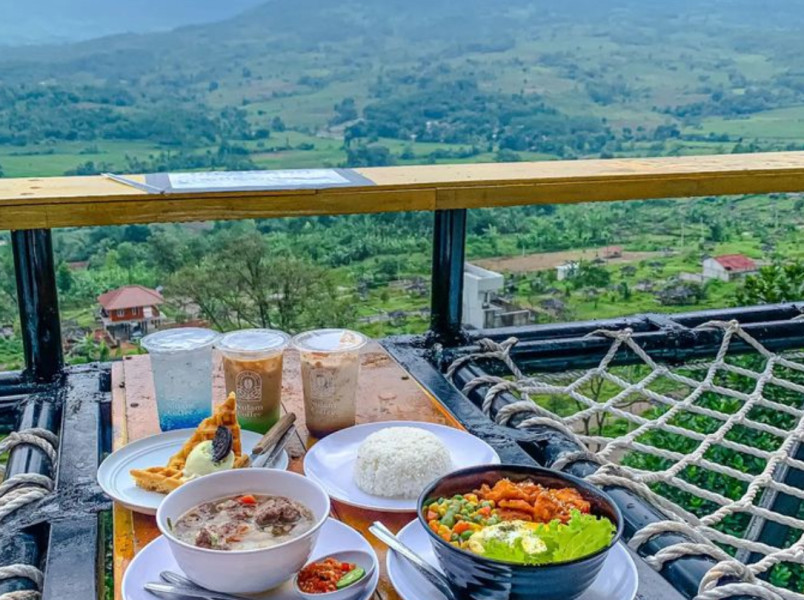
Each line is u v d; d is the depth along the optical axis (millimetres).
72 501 1017
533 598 736
